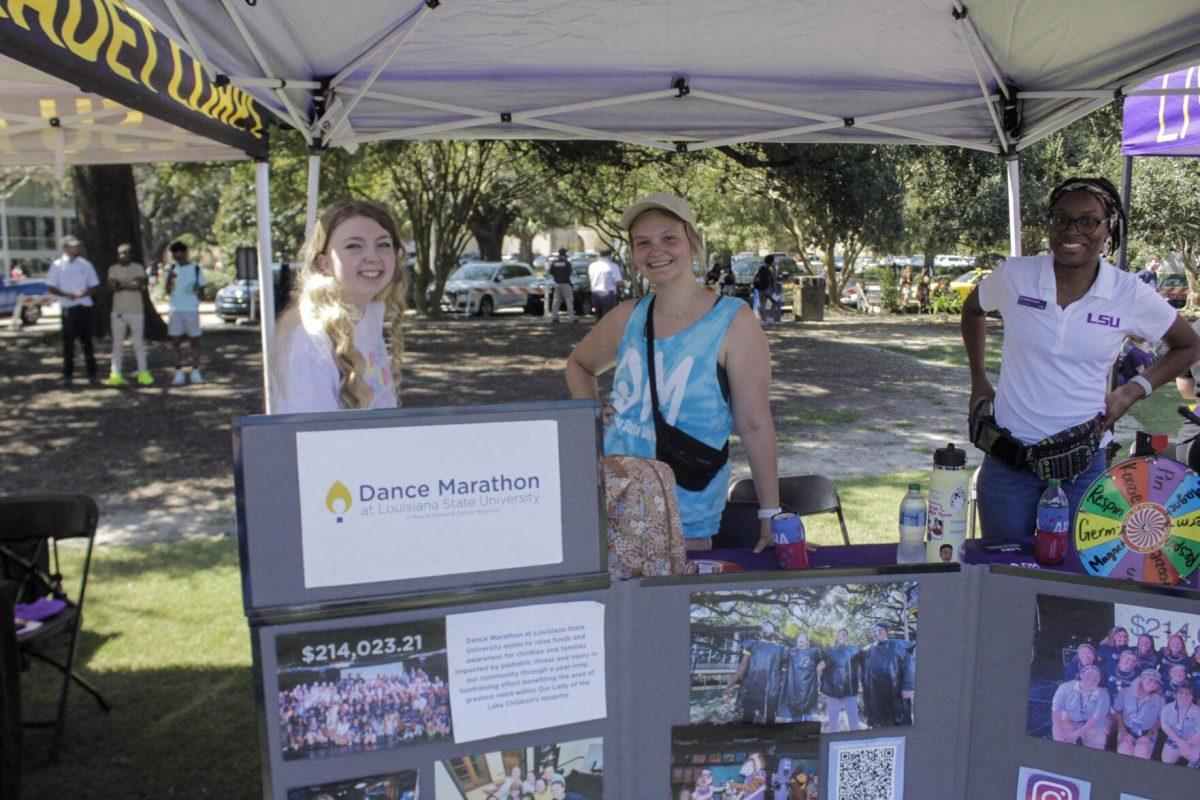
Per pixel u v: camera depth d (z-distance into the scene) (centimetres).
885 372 1410
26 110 473
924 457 837
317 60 361
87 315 1245
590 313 2511
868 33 345
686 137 450
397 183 2370
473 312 2477
